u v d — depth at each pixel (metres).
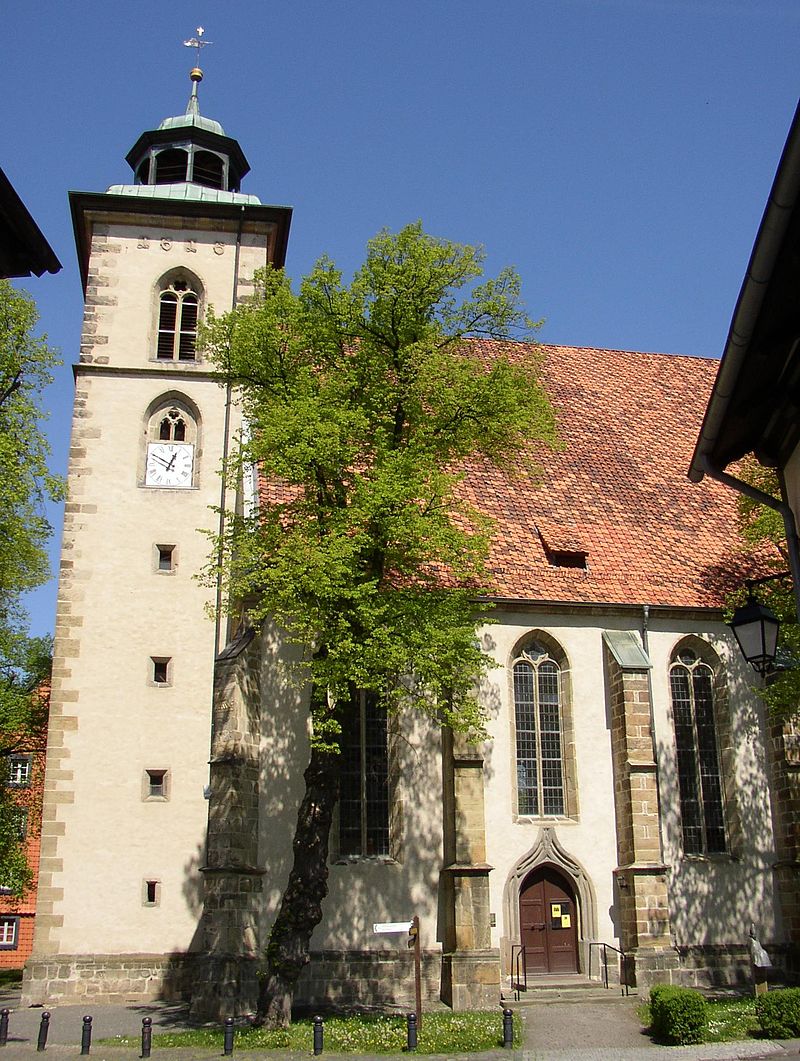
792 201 10.02
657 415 43.19
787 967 31.17
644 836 30.12
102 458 34.28
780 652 29.58
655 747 32.22
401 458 26.12
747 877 31.80
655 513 37.59
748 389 13.69
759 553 36.50
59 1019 26.48
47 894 29.66
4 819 38.09
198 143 39.59
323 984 28.05
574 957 30.23
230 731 28.33
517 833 30.55
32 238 12.99
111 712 31.62
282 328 27.86
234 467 27.70
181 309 36.94
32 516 30.98
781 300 11.73
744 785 32.59
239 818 27.73
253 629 29.72
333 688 24.55
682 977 29.06
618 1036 23.41
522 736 31.73
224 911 26.78
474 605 29.05
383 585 26.92
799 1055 20.84
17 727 38.53
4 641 38.34
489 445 28.98
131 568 33.19
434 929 28.97
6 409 27.48
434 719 30.25
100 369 35.25
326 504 26.89
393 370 28.17
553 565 34.06
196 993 26.30
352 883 28.91
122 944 29.59
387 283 26.92
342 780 29.83
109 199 36.78
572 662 32.41
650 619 33.38
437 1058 21.27
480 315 28.33
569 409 41.72
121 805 30.78
